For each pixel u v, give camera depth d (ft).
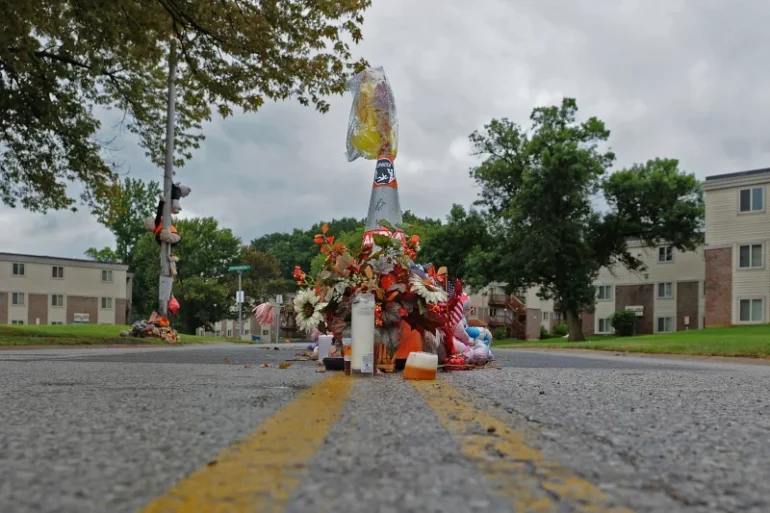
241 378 16.87
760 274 121.08
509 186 137.59
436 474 5.33
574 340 127.34
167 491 4.69
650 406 11.12
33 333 65.92
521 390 13.88
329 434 7.36
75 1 39.37
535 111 128.16
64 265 191.11
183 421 8.34
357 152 28.66
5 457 5.96
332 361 20.93
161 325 72.23
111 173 71.36
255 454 6.10
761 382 18.97
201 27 41.24
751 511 4.54
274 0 38.78
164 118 71.46
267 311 27.81
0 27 40.04
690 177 129.39
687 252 156.76
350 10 39.58
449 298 23.84
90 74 63.72
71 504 4.35
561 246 121.39
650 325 163.22
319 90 43.04
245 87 43.83
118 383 14.87
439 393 12.86
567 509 4.39
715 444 7.27
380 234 21.11
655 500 4.73
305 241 320.29
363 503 4.39
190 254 228.22
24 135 65.72
